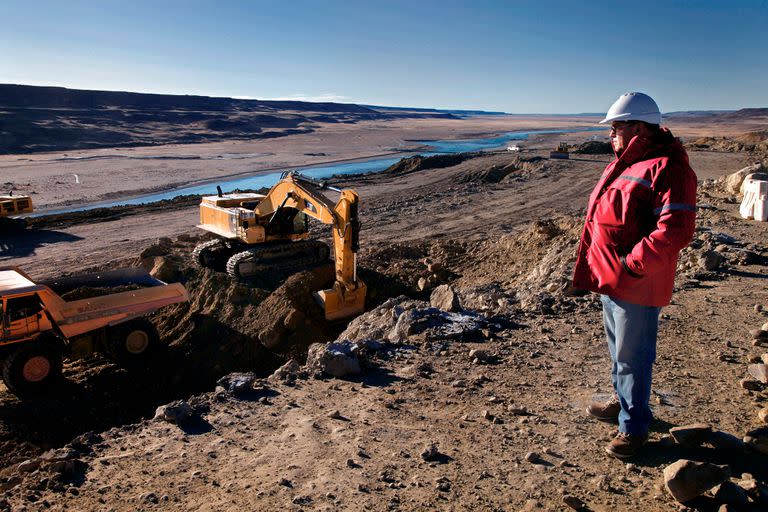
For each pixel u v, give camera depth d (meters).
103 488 3.95
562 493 3.38
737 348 5.61
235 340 14.10
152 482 3.98
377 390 5.29
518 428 4.29
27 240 24.52
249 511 3.50
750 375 4.88
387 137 133.38
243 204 18.64
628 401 3.55
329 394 5.30
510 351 6.01
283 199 16.41
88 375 12.44
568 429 4.20
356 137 129.50
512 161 51.03
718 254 9.02
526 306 7.69
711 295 7.56
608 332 3.69
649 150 3.15
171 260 18.16
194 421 4.94
